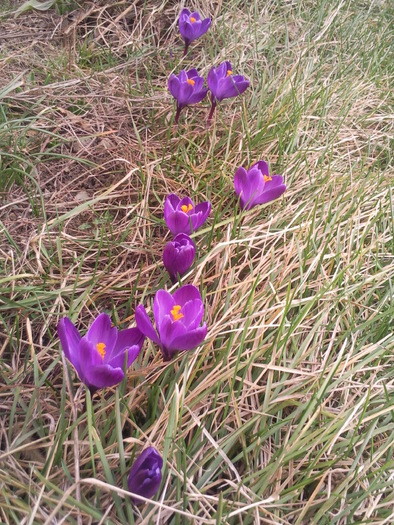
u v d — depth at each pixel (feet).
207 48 2.13
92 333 0.83
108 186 1.46
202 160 1.58
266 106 1.81
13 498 0.73
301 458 0.90
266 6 2.40
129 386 0.94
